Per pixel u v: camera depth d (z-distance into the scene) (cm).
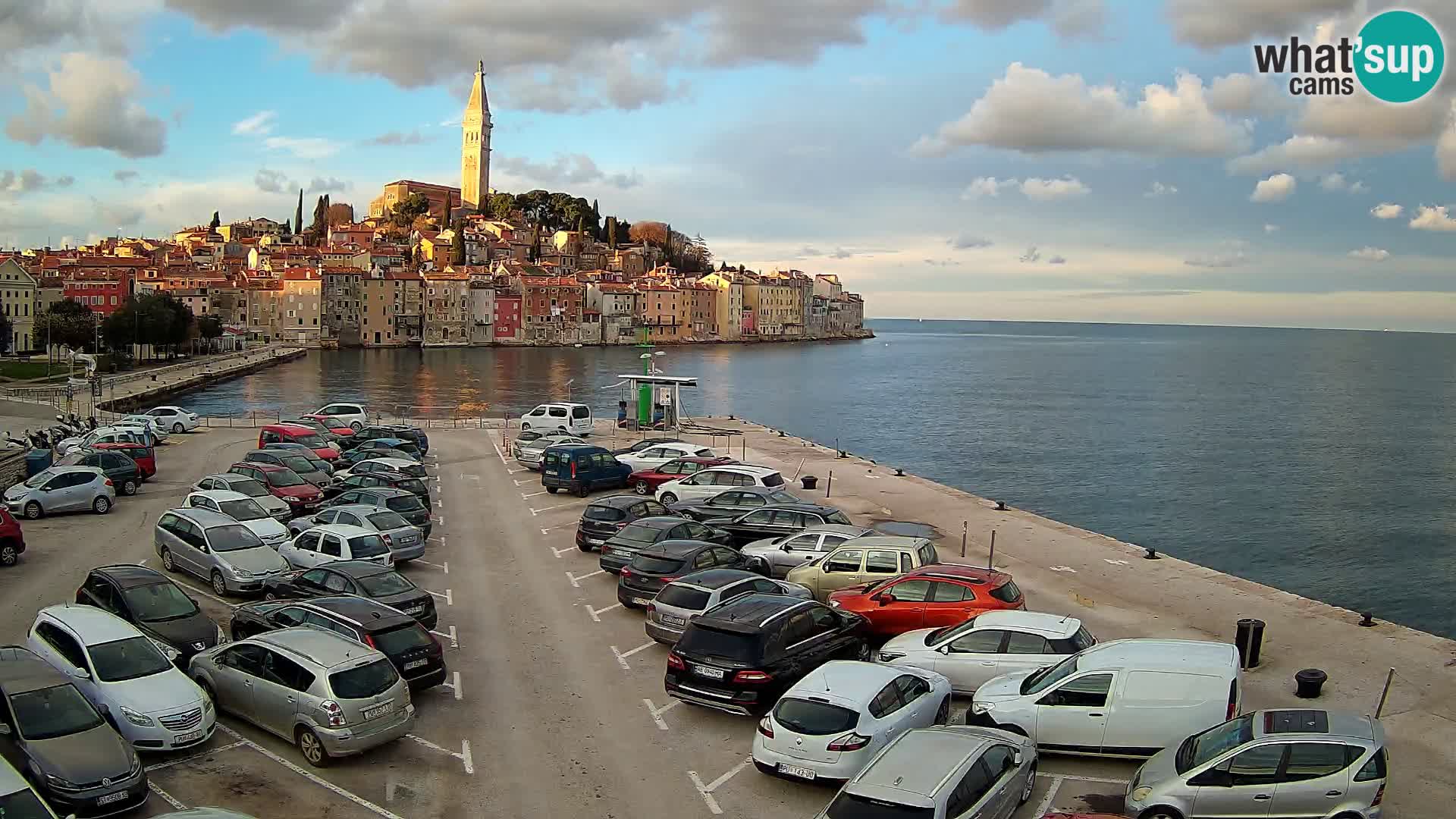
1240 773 1293
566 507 3731
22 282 15650
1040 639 1762
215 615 2281
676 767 1570
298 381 14125
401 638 1797
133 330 13788
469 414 9950
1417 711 1770
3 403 8094
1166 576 2766
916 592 2084
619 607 2439
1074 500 6444
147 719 1534
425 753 1609
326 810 1411
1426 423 11050
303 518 2938
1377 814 1258
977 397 14000
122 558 2783
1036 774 1510
